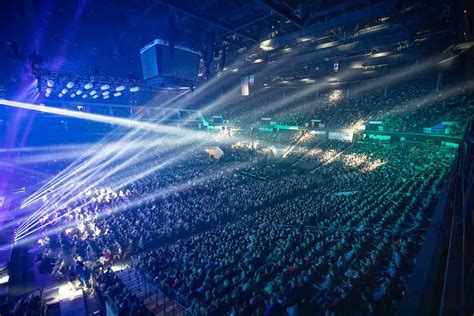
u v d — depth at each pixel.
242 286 11.13
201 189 29.28
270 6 12.87
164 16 15.79
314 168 40.06
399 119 40.06
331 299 9.38
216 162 45.03
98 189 29.83
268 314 9.08
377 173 29.67
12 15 14.99
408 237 12.41
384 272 10.85
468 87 35.78
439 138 33.75
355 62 39.75
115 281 12.72
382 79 45.88
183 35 16.56
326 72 46.31
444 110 36.69
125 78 20.50
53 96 30.34
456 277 3.64
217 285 11.70
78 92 21.27
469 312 2.60
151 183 31.08
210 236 17.27
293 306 8.89
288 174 38.19
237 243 15.34
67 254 16.72
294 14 14.45
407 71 39.97
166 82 16.39
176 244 16.69
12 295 13.85
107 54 19.56
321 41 30.17
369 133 42.22
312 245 14.54
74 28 16.55
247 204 23.78
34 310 11.70
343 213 18.80
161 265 14.14
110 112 45.47
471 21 18.55
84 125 44.25
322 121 49.12
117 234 18.47
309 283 10.66
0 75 21.94
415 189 21.28
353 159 38.25
